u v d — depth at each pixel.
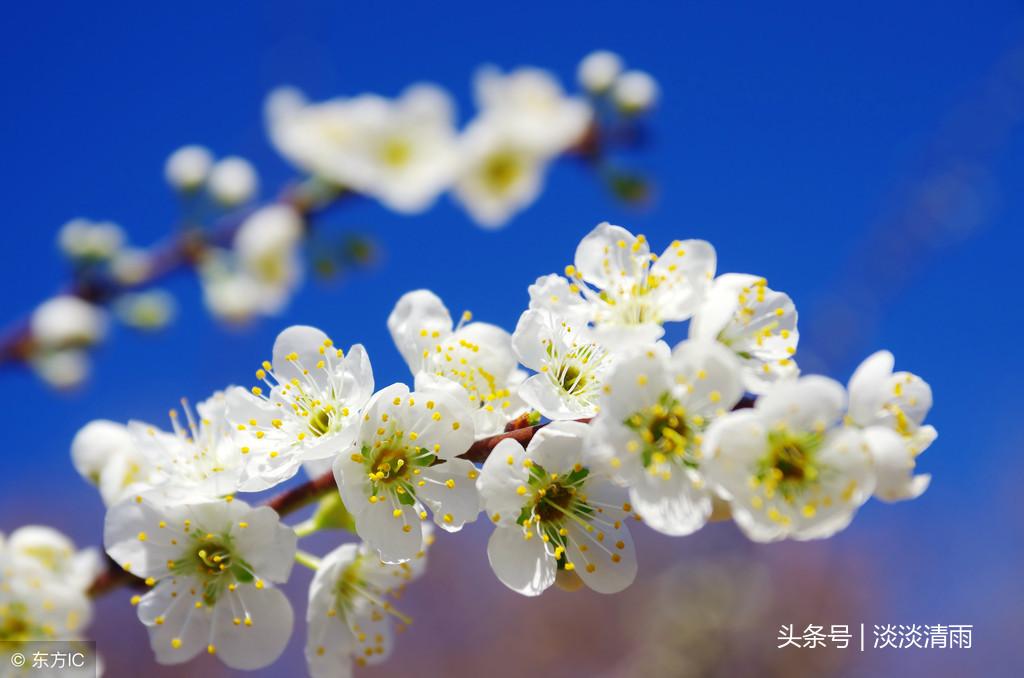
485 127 0.48
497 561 0.28
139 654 0.76
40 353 0.41
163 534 0.29
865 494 0.27
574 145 0.45
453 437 0.28
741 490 0.27
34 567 0.30
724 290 0.28
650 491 0.27
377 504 0.28
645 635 0.72
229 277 0.44
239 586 0.29
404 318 0.29
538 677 0.93
